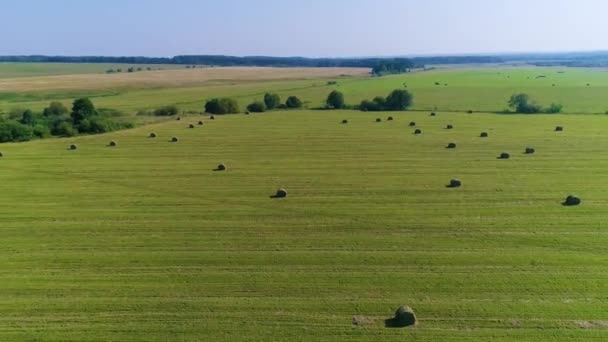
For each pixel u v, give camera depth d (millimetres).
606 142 56562
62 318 23016
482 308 23266
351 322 22359
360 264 27891
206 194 40688
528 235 31500
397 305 23656
